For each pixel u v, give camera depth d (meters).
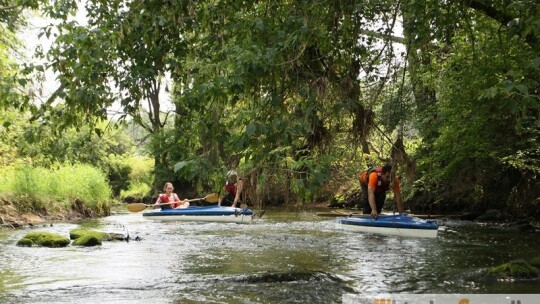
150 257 7.93
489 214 13.71
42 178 15.91
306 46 4.92
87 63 5.18
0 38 14.71
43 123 5.65
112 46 5.27
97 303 5.15
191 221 14.34
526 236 10.34
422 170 14.15
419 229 10.13
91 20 5.45
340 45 5.51
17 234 11.26
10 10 8.35
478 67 8.51
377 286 5.79
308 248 8.81
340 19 5.41
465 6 6.12
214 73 4.98
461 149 12.05
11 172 15.62
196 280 6.18
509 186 14.02
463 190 15.14
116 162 33.12
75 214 16.17
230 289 5.72
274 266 7.12
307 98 4.87
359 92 5.61
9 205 13.84
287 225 12.77
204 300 5.24
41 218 14.66
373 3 5.58
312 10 5.09
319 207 19.52
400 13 5.97
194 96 4.78
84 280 6.22
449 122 11.41
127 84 5.43
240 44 4.97
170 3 5.39
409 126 12.77
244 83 4.53
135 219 15.48
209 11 5.45
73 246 9.20
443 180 14.88
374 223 10.67
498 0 6.26
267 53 4.41
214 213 14.09
